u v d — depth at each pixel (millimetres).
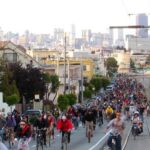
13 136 32594
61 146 32062
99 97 106062
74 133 47500
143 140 41000
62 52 182000
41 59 124688
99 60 190250
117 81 190750
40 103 78688
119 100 94500
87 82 122125
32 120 38188
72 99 72688
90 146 34594
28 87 65000
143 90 176750
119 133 24344
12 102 52750
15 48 80312
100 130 50062
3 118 33062
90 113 38469
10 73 58875
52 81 80188
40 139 31359
